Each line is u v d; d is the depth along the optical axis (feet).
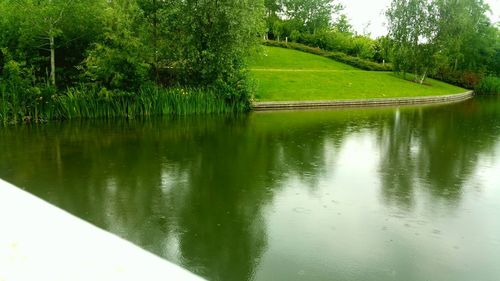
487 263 16.03
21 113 49.19
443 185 25.98
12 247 3.16
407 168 30.22
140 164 30.37
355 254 16.56
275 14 173.58
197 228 18.92
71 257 2.94
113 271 2.73
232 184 25.73
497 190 25.04
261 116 59.00
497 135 45.16
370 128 49.19
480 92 121.39
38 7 52.34
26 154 33.30
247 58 68.95
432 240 17.97
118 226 18.99
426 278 14.87
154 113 57.98
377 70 125.18
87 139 40.09
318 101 71.77
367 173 28.71
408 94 88.99
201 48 63.21
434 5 101.09
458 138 43.01
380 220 20.15
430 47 102.22
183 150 35.40
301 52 135.64
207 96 60.90
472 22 113.39
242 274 14.92
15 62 48.29
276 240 17.74
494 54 140.36
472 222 20.02
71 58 58.65
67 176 27.04
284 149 36.35
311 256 16.34
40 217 3.66
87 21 55.98
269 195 23.70
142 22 60.90
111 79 55.21
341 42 150.10
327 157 33.50
